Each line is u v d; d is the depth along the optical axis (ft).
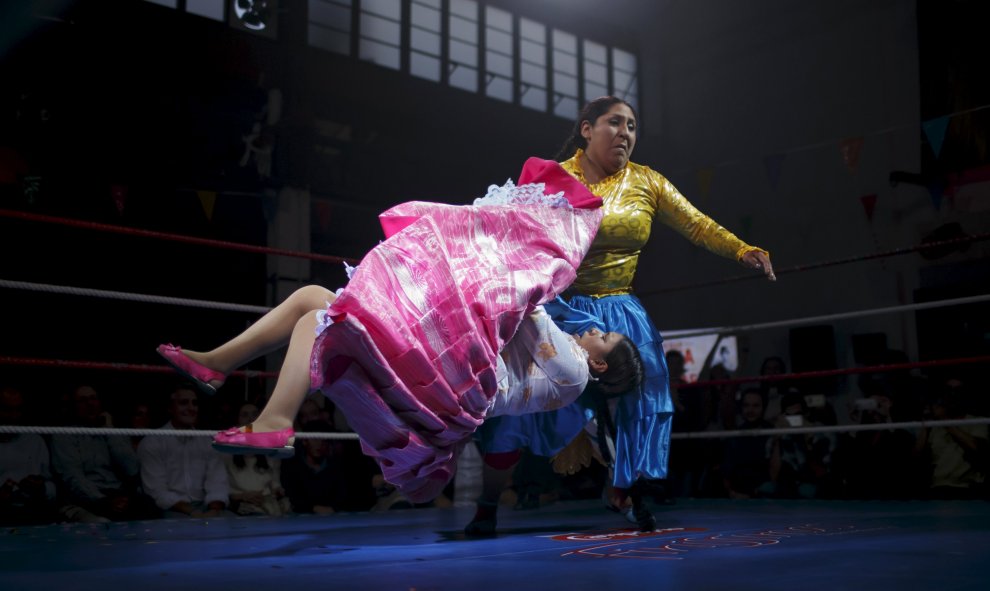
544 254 8.48
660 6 36.73
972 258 25.77
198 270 26.71
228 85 27.25
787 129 31.86
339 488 18.13
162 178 25.84
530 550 7.62
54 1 24.54
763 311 31.09
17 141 23.91
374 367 6.92
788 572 5.72
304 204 28.12
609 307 10.10
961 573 5.58
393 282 7.31
